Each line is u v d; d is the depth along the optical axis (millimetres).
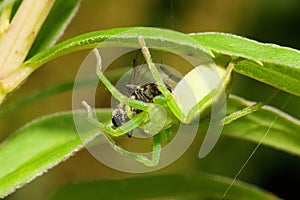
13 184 168
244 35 332
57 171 329
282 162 321
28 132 188
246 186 201
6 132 321
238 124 186
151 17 341
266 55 157
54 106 331
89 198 200
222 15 335
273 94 171
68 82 195
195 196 204
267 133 187
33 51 179
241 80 314
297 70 158
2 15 171
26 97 196
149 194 202
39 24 172
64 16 181
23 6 172
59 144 188
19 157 186
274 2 326
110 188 200
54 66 338
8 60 171
